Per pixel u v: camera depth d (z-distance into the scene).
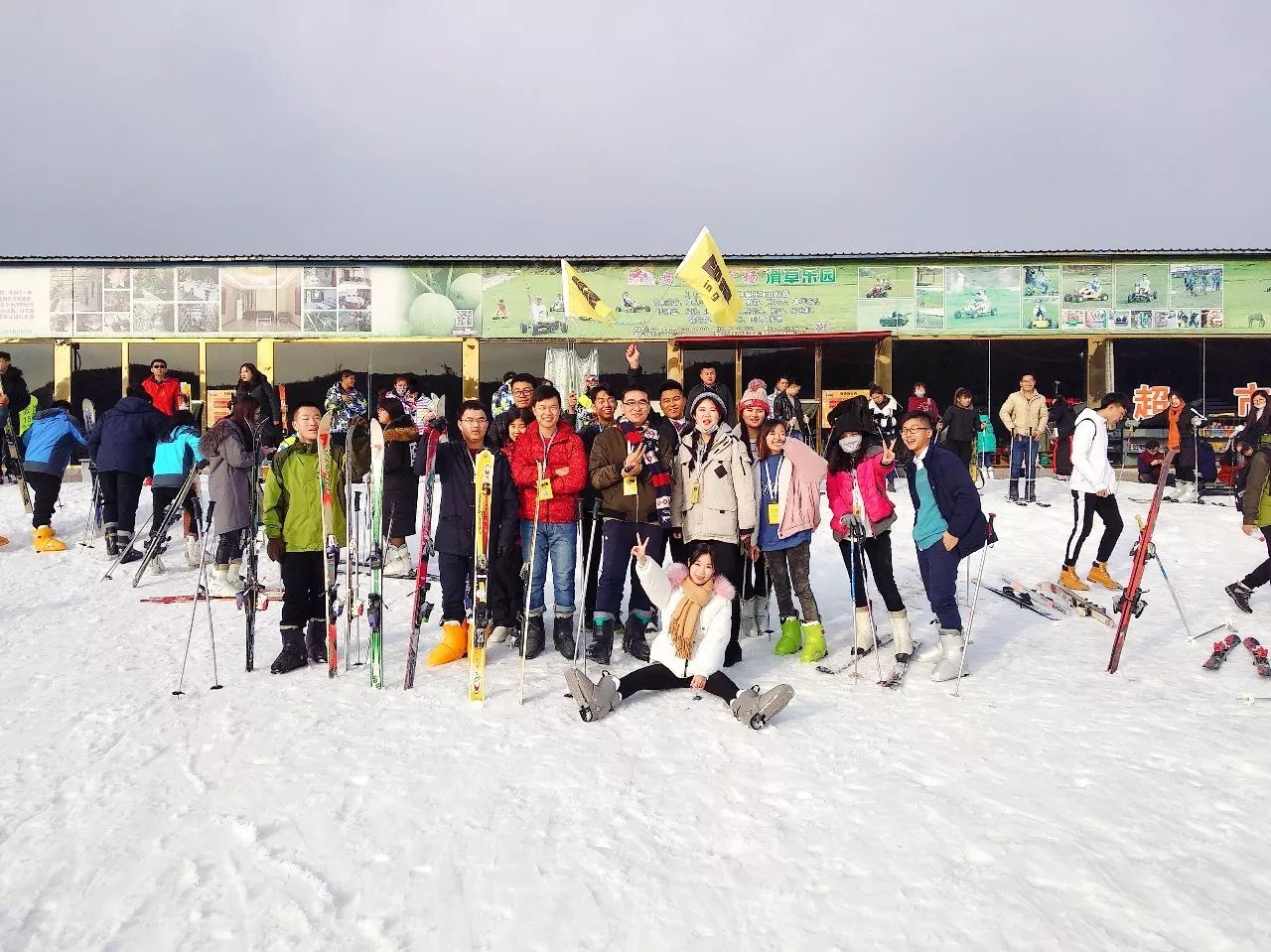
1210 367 17.38
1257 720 4.54
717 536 5.66
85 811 3.45
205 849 3.14
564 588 5.89
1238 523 10.98
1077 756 4.01
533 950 2.54
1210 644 6.18
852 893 2.83
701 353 17.70
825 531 10.88
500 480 5.61
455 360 17.62
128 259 17.33
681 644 4.89
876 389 13.27
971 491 5.30
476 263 17.56
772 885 2.88
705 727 4.46
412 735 4.34
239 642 6.29
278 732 4.37
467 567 5.87
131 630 6.62
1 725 4.46
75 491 13.86
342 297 17.55
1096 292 17.42
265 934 2.61
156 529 9.30
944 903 2.76
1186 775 3.78
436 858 3.07
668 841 3.20
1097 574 8.13
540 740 4.27
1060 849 3.10
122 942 2.58
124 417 9.38
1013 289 17.48
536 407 5.86
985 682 5.32
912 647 5.65
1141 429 17.39
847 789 3.65
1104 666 5.69
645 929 2.64
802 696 5.04
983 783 3.70
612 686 4.72
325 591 5.79
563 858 3.07
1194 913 2.69
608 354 17.66
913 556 9.65
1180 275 17.34
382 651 5.71
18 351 17.52
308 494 5.50
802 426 14.16
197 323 17.53
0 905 2.76
